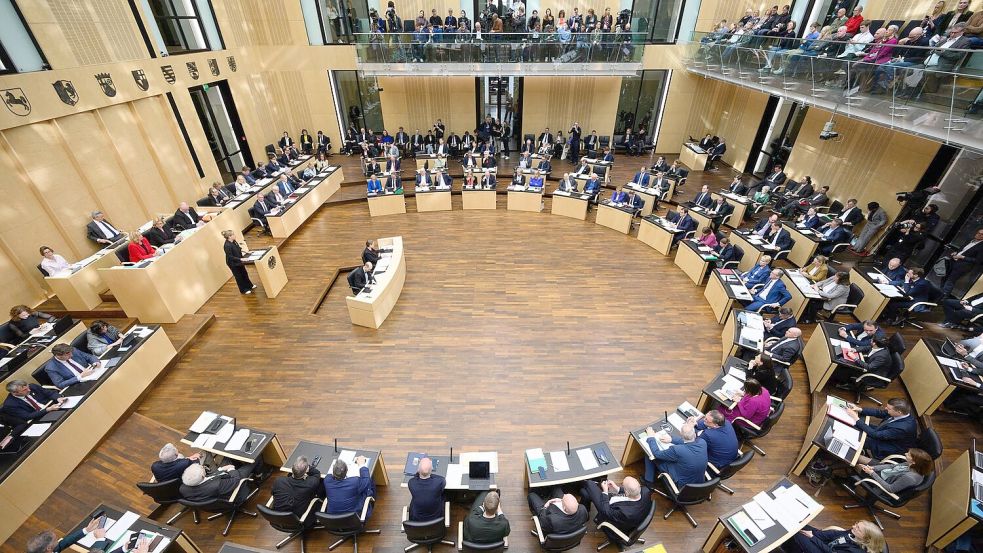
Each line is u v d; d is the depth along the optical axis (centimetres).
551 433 646
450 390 723
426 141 1853
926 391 645
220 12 1402
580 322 889
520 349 814
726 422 521
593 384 736
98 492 562
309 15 1658
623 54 1587
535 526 495
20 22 804
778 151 1531
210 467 535
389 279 905
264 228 1247
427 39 1549
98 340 688
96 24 952
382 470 548
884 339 655
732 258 1005
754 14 1585
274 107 1733
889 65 852
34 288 845
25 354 642
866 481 504
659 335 854
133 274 794
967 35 793
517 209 1425
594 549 499
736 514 448
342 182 1591
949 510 484
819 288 852
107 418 629
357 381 741
